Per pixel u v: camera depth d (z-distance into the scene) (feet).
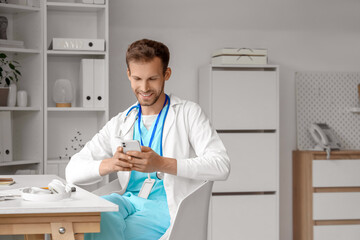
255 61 13.61
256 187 13.70
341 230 14.28
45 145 12.06
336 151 14.38
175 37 14.39
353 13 15.43
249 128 13.67
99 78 12.50
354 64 15.51
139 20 14.15
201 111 7.16
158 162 6.26
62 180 7.25
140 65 6.43
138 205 6.68
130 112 7.29
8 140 11.95
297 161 14.70
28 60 12.32
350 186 14.34
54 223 5.04
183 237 6.01
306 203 14.30
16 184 6.82
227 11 14.67
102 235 5.64
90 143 7.40
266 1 14.90
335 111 15.26
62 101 12.69
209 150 6.81
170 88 14.39
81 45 12.28
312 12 15.20
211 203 13.50
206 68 13.71
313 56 15.25
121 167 6.28
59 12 13.17
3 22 11.98
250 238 13.65
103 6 12.48
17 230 4.99
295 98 15.12
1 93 11.68
